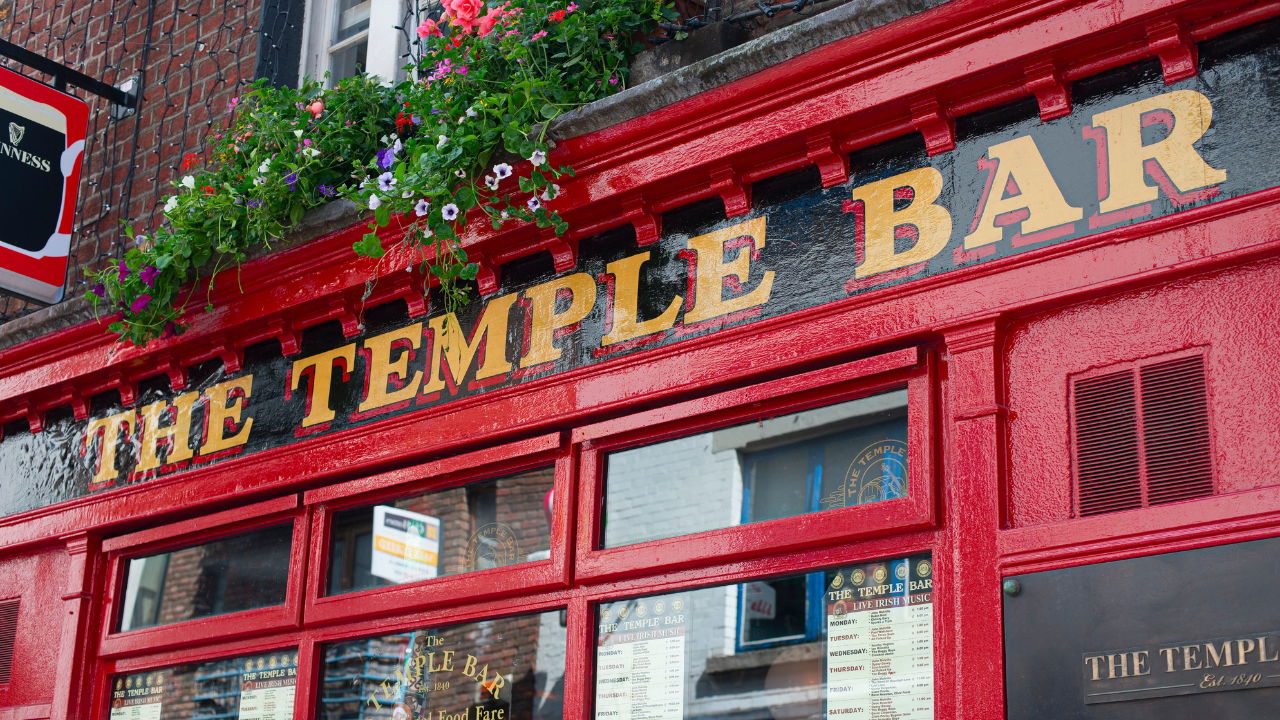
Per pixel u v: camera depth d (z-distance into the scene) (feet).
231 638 22.03
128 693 23.40
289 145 21.85
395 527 20.72
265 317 22.39
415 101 20.40
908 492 15.94
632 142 18.48
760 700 16.70
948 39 16.06
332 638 20.85
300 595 21.26
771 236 17.66
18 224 24.07
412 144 19.97
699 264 18.24
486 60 19.81
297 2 26.94
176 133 27.04
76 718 23.34
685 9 20.67
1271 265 14.14
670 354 18.08
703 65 17.65
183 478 23.15
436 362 20.65
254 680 21.74
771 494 17.19
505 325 19.98
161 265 21.89
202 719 22.17
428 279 20.47
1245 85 14.57
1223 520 13.64
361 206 19.79
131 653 23.27
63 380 24.90
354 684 20.58
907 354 16.08
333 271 21.54
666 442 18.33
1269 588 13.24
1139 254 14.76
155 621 23.24
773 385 17.11
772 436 17.40
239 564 22.45
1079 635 14.16
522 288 19.97
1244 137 14.43
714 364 17.63
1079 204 15.29
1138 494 14.37
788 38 17.03
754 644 16.94
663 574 17.83
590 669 18.16
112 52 28.94
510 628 19.21
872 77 16.65
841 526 16.24
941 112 16.35
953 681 15.14
